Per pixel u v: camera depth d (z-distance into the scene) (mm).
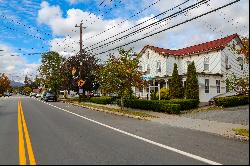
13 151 10523
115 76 27984
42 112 28906
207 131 14680
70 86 51250
